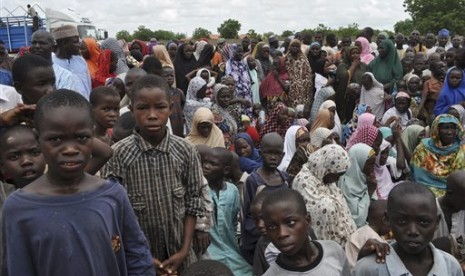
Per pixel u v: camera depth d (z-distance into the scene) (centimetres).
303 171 424
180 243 316
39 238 197
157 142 308
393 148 651
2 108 351
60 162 203
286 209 266
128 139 313
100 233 204
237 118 869
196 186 321
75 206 204
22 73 334
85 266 200
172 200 308
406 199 253
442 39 1558
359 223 477
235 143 626
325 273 267
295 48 1078
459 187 375
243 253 460
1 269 214
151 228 307
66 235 198
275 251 355
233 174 528
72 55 641
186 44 1076
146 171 304
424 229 253
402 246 260
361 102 966
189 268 247
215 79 1095
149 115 299
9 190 301
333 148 413
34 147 278
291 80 1073
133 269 226
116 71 877
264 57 1243
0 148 280
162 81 306
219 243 450
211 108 751
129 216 223
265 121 904
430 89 911
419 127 691
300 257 272
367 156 479
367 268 266
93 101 395
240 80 1066
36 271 200
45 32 601
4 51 759
